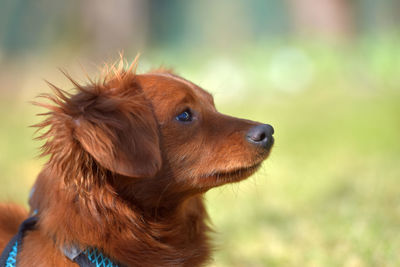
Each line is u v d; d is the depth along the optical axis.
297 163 10.74
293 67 19.56
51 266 3.65
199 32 38.19
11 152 12.28
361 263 5.39
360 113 14.14
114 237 3.77
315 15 23.20
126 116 3.76
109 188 3.74
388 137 12.14
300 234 6.59
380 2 30.86
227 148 4.11
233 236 6.77
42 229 3.75
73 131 3.58
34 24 27.64
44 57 24.50
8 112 18.09
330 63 19.55
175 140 4.07
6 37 28.33
